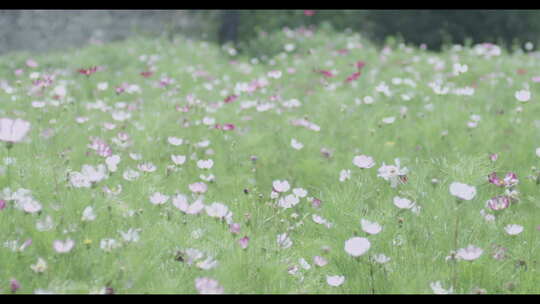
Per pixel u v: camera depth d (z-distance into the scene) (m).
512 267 3.00
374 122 4.67
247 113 5.00
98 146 3.61
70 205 2.98
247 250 2.88
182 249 2.85
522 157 4.07
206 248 2.89
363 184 3.46
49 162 3.47
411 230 3.14
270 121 4.70
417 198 3.27
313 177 3.91
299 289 2.80
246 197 3.42
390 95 5.50
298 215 3.45
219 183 3.68
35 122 4.16
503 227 3.17
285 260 2.91
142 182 3.32
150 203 3.21
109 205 3.00
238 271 2.82
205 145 4.08
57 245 2.71
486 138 4.32
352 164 3.97
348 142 4.41
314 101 5.50
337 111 5.07
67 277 2.71
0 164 3.33
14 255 2.73
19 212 2.91
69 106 4.59
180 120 4.47
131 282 2.67
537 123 4.55
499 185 3.41
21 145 3.61
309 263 3.05
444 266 2.95
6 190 2.99
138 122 4.39
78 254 2.77
